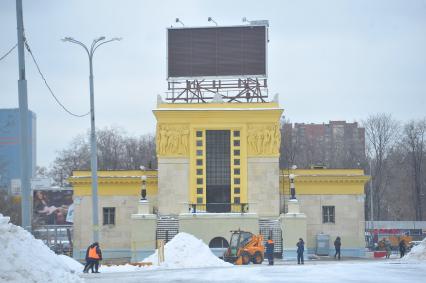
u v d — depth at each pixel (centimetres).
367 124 14100
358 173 9106
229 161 8506
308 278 3441
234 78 8781
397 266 4344
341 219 8981
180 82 8950
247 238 6619
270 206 8438
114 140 15775
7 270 2712
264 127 8506
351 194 9006
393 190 14388
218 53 8831
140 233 7906
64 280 2862
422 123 13400
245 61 8806
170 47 8862
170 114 8469
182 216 7875
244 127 8500
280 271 4081
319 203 9000
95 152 5891
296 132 18925
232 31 8844
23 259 2822
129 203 9025
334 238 8950
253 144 8488
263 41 8819
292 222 7812
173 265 5534
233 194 8456
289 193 8938
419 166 12900
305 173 9106
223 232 7850
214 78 8788
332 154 16538
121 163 15488
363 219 8969
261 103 8500
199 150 8506
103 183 9031
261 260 6544
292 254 7762
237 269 4522
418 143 13200
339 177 8975
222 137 8562
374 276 3497
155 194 8988
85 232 8981
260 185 8462
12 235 2952
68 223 10781
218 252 7744
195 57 8838
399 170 14112
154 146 15812
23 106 3959
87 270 4772
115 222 8994
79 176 9081
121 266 5388
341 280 3269
